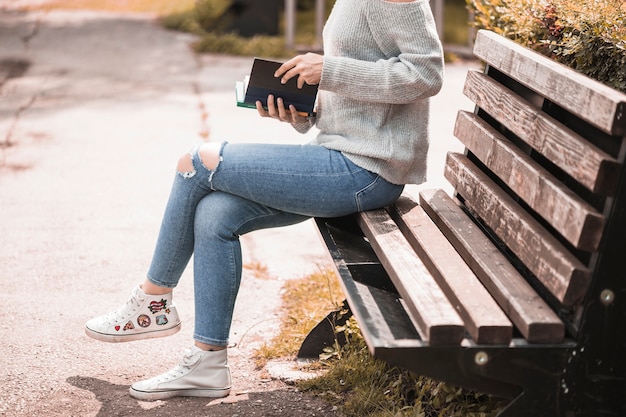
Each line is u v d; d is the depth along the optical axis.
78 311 3.65
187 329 3.49
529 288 2.24
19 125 7.04
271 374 3.05
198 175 2.71
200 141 6.68
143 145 6.53
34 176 5.70
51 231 4.68
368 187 2.72
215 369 2.84
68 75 9.10
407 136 2.72
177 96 8.27
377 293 2.47
